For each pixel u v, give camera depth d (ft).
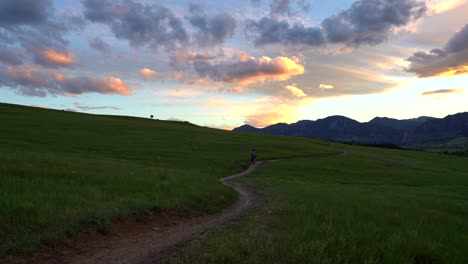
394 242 28.22
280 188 94.79
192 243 30.04
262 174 155.12
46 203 34.78
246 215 46.68
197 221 42.86
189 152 200.44
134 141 224.33
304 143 360.69
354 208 51.60
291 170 174.29
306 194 75.05
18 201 33.55
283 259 24.16
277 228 35.99
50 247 26.43
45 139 184.03
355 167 207.10
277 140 361.51
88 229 31.45
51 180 52.03
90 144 187.93
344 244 27.04
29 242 25.77
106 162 100.22
